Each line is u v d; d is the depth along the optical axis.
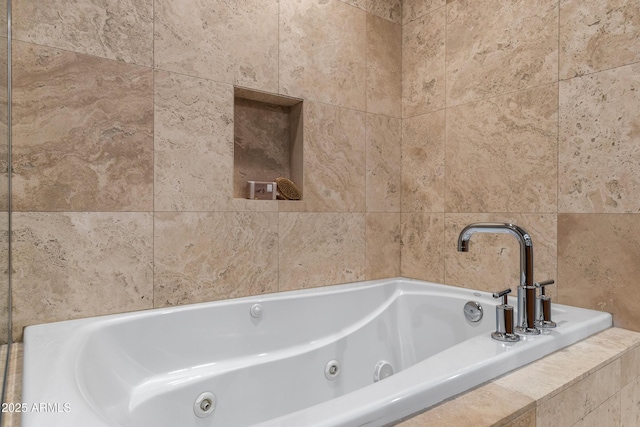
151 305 1.46
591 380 1.06
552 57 1.63
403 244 2.24
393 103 2.22
